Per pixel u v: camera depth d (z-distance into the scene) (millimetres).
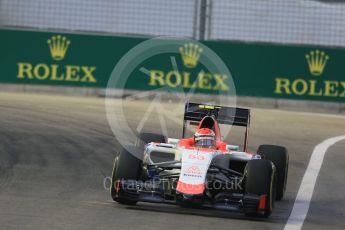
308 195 42000
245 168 34938
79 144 53500
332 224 34281
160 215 33156
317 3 93625
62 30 91375
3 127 57969
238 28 93125
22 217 30891
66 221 30578
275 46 89688
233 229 31078
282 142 62719
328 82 90438
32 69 89750
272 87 89812
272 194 33938
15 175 41625
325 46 91500
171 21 93750
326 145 63000
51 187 38938
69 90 89625
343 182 46938
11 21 93625
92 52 89625
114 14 94375
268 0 93812
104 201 36062
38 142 52938
